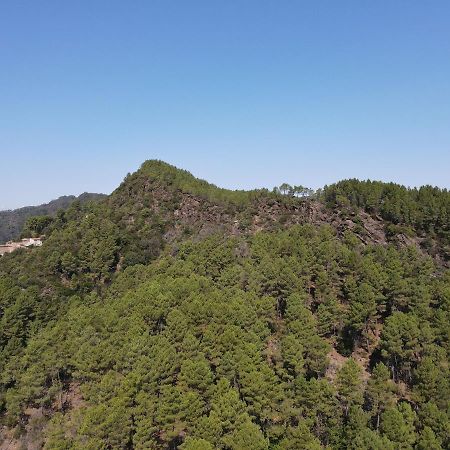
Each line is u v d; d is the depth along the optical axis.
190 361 66.69
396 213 135.38
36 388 71.56
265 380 65.62
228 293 88.94
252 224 149.62
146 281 105.19
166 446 60.31
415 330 77.50
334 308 88.38
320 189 158.00
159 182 179.12
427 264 104.00
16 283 123.62
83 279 131.88
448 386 67.69
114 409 57.69
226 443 56.72
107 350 70.56
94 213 172.62
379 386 68.50
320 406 65.12
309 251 105.31
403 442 59.47
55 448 54.16
